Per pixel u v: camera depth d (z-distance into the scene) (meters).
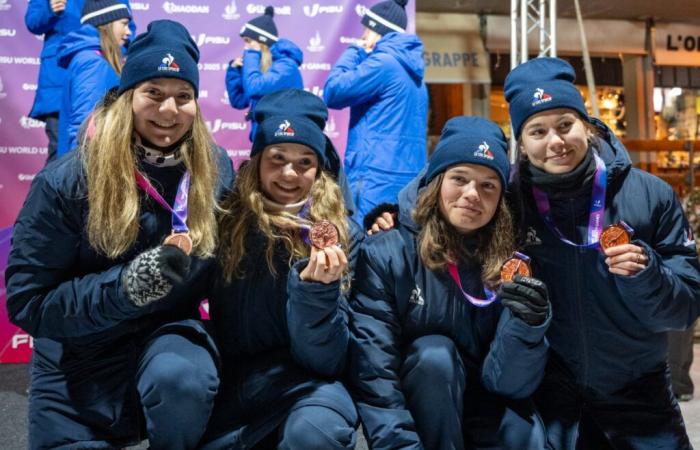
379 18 3.93
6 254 4.31
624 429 2.24
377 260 2.18
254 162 2.19
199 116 2.12
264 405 2.03
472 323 2.19
